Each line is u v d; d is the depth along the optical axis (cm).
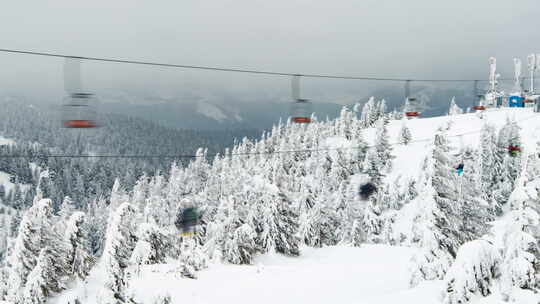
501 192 7081
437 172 2684
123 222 2541
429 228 2586
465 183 3194
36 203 3312
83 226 3353
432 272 2495
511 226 1631
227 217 4300
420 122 14925
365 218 6278
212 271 3550
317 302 2639
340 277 3216
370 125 16375
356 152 10469
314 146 13688
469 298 1591
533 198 1595
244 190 4706
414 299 1800
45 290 3025
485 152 7331
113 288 2406
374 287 2802
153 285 3064
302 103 1780
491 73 11719
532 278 1520
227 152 13925
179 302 2784
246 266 3884
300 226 5359
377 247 4694
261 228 4600
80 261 3259
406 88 2455
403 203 7794
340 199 5897
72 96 1372
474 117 12962
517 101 13362
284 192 4747
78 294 2584
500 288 1584
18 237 3181
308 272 3459
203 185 11156
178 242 4459
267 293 2934
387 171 10862
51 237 3269
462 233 2767
